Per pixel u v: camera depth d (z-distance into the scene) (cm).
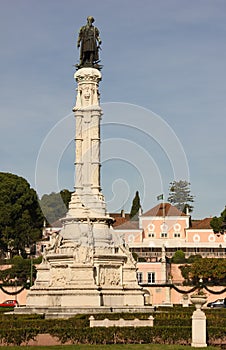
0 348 2873
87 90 4828
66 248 4462
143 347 2916
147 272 8131
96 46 4919
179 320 3534
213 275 7950
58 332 3133
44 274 4572
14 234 8950
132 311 4247
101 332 3139
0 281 7800
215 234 9912
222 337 3162
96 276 4347
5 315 3997
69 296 4253
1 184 8975
